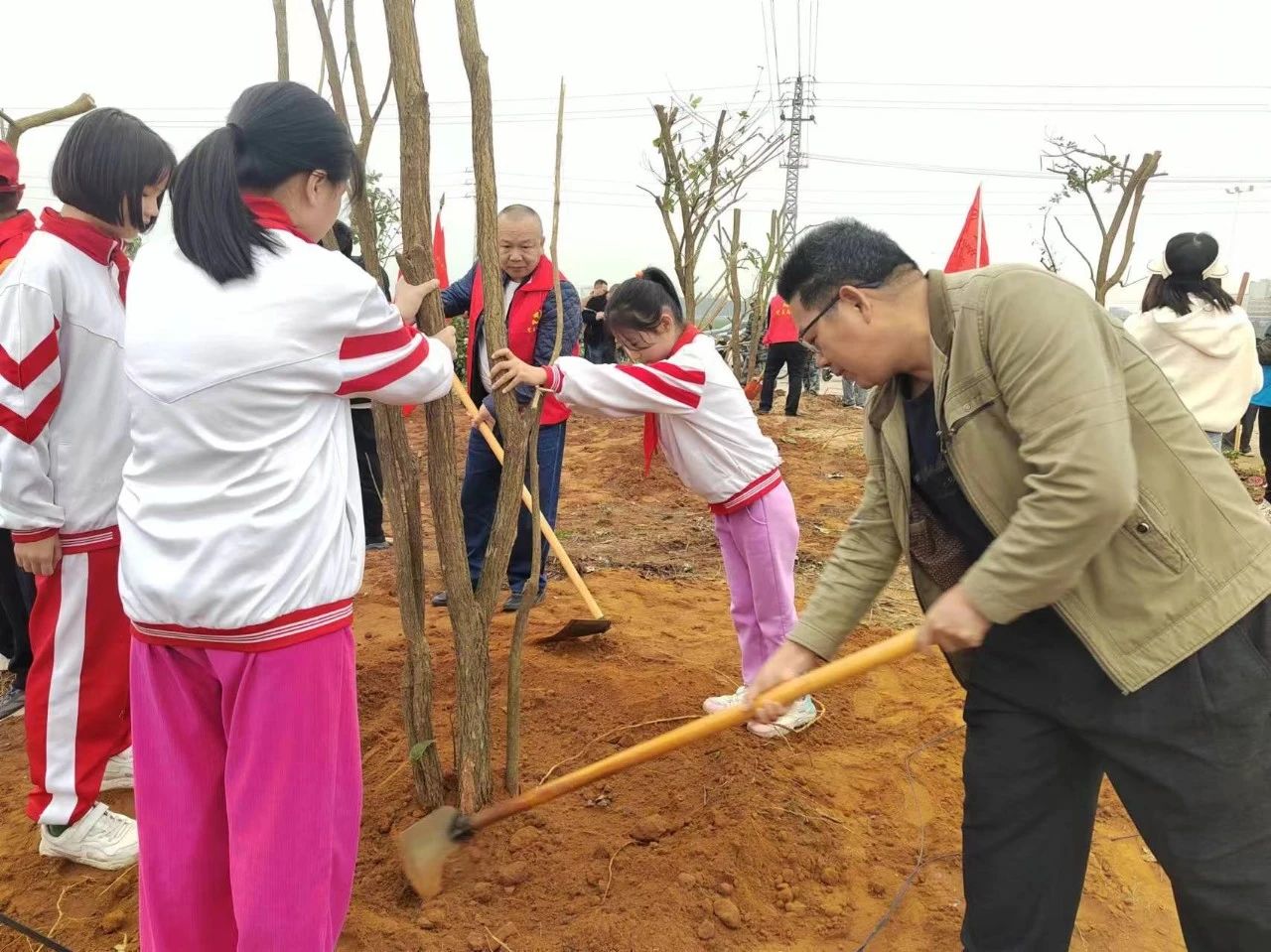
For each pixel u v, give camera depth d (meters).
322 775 1.80
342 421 1.85
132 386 1.71
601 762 2.02
